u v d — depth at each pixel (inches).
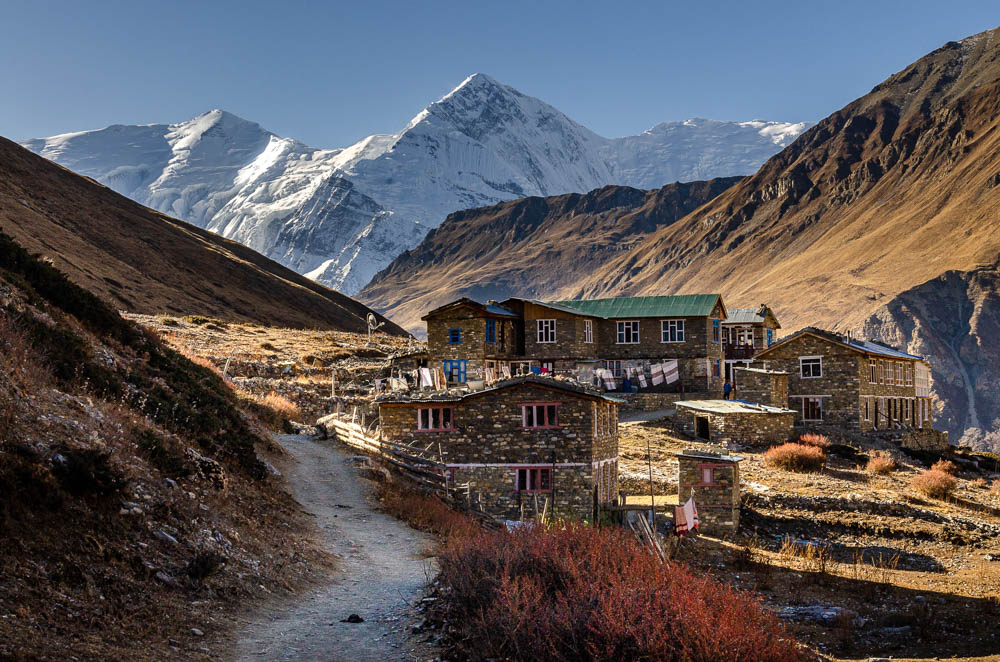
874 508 1935.3
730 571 1460.4
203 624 691.4
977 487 2549.2
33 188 6156.5
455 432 1790.1
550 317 3284.9
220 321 4237.2
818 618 1135.0
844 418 3078.2
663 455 2456.9
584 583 706.8
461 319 3034.0
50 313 1269.7
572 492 1727.4
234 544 895.1
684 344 3405.5
